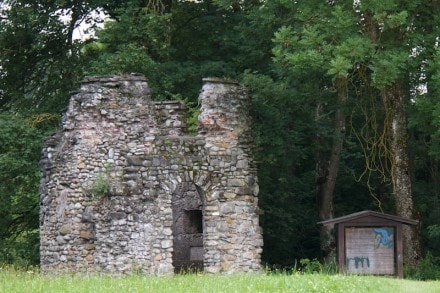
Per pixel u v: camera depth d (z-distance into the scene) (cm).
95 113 3184
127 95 3189
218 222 3181
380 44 3206
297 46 3188
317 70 3253
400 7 3186
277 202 4081
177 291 2070
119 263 3111
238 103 3266
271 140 3656
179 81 4031
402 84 3466
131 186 3134
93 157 3177
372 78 3081
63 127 3238
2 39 4156
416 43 3216
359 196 4616
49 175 3250
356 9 3241
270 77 3859
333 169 4138
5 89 4316
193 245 3697
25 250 3897
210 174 3194
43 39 4138
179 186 3634
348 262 2833
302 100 3609
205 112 3225
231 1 3653
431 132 3291
